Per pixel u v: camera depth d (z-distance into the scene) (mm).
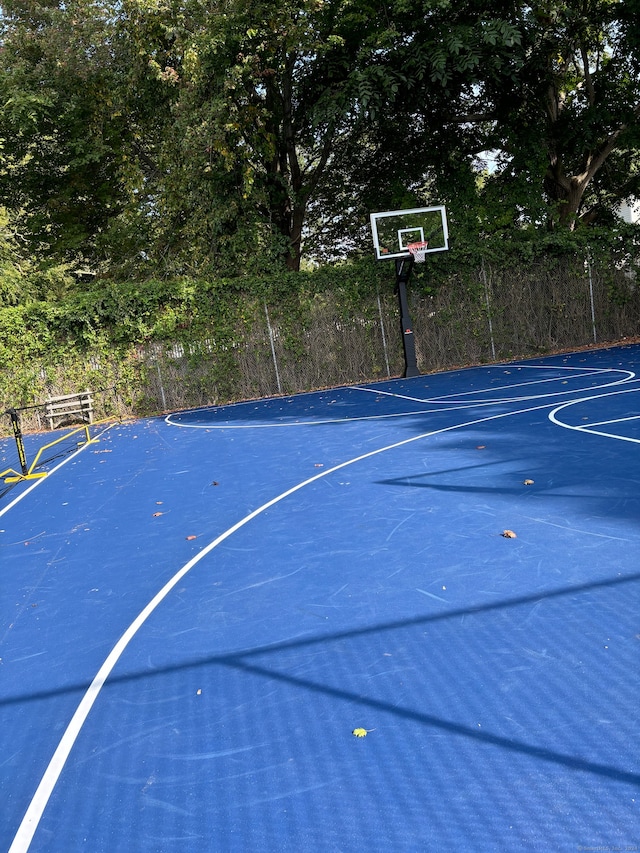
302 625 5117
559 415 11695
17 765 3879
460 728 3711
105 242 24844
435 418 12930
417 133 23516
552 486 7660
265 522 7707
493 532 6480
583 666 4141
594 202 27641
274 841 3098
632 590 5004
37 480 11836
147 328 19828
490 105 23469
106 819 3369
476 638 4613
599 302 22250
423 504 7598
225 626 5270
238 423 15758
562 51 22375
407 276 20469
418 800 3234
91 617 5746
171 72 19516
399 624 4938
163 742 3928
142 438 15273
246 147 20344
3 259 27797
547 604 4953
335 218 25891
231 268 21766
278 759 3648
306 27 19469
